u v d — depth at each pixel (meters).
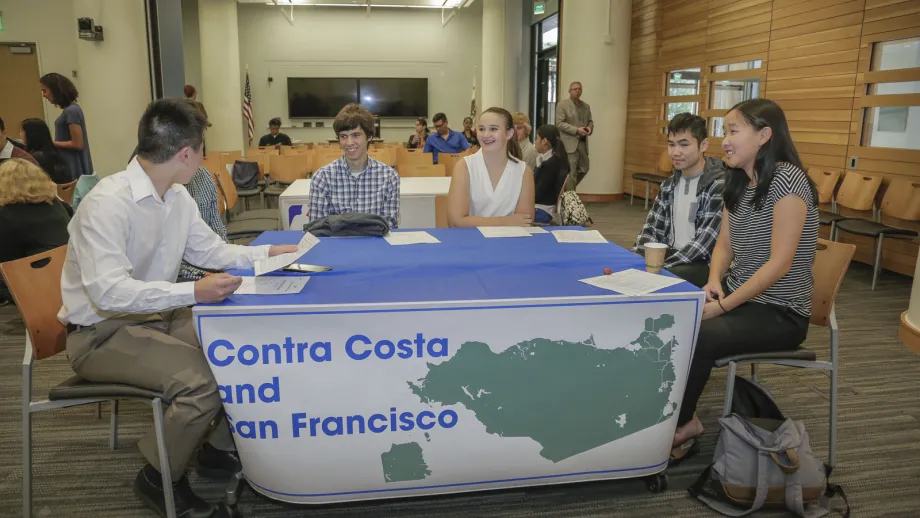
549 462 1.92
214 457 2.22
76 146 5.59
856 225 4.82
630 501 2.08
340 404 1.75
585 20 9.13
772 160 2.13
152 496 1.93
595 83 9.27
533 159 5.10
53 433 2.56
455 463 1.86
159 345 1.85
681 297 1.83
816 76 5.85
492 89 13.88
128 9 7.40
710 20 7.54
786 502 1.95
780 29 6.32
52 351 1.93
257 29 14.71
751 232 2.22
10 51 9.20
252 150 9.63
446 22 15.09
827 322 2.22
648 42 8.99
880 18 5.09
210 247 2.19
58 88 5.50
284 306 1.65
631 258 2.23
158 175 1.86
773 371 3.22
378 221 2.55
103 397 1.82
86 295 1.83
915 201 4.69
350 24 14.89
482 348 1.76
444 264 2.11
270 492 1.85
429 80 15.34
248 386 1.71
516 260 2.17
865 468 2.30
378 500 2.07
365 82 15.10
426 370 1.75
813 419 2.68
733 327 2.12
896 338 3.71
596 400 1.88
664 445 2.00
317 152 8.44
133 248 1.87
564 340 1.80
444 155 7.14
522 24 14.31
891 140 5.11
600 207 8.89
